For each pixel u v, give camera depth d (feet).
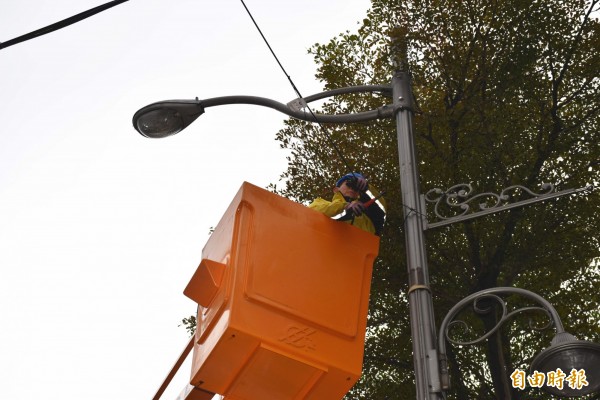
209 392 21.75
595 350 19.97
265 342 19.31
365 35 36.91
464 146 34.30
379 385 33.68
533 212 33.55
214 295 20.25
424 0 35.60
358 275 20.95
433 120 34.04
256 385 20.43
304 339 19.72
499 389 30.07
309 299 20.10
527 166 33.94
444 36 35.35
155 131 27.43
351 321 20.38
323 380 19.99
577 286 34.01
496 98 34.83
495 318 31.45
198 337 21.02
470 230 33.12
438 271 33.65
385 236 33.83
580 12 35.47
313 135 36.50
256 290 19.69
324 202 21.49
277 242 20.40
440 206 33.76
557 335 20.42
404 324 34.24
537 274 33.76
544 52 35.40
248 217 20.49
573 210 33.47
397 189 34.09
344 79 37.22
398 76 27.14
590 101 35.17
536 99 35.19
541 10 35.24
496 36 35.29
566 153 34.42
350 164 35.22
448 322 21.50
